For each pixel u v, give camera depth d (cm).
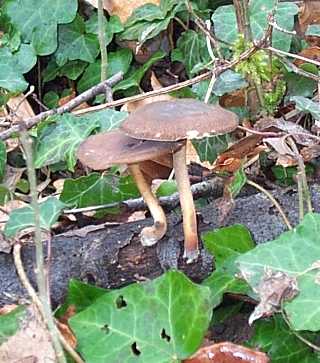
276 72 59
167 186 54
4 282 46
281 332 45
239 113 59
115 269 47
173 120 41
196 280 47
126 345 42
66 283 47
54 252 47
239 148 52
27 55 67
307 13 68
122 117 57
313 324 41
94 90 60
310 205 47
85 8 71
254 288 42
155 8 68
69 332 45
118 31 68
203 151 59
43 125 59
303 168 47
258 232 48
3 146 60
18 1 68
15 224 46
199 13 68
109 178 55
